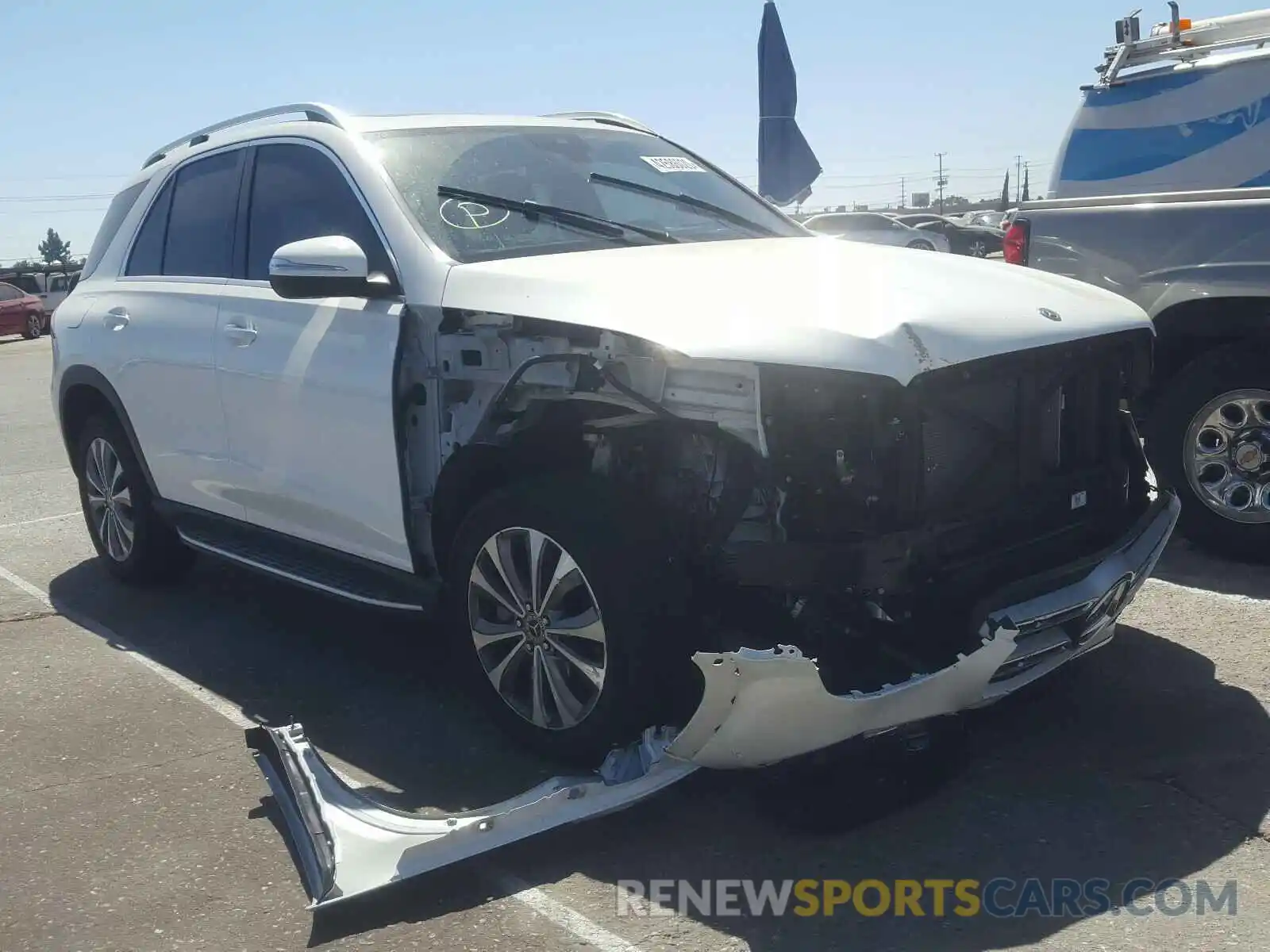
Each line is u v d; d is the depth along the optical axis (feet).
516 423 12.80
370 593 14.76
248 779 13.46
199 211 17.88
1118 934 9.95
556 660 12.54
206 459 17.08
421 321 13.76
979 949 9.86
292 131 16.56
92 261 20.54
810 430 10.91
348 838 11.34
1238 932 9.89
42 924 10.79
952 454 11.50
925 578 11.05
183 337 17.20
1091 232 19.42
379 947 10.25
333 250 13.85
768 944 10.03
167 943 10.43
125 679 16.56
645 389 12.00
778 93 35.78
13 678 16.74
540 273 13.07
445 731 14.37
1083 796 12.08
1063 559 12.21
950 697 11.15
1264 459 18.38
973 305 12.09
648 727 11.96
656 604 11.58
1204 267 18.25
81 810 12.86
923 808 12.00
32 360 77.15
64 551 23.73
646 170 17.21
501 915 10.62
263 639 17.88
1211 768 12.48
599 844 11.68
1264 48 21.99
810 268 13.23
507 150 16.29
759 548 10.98
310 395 14.84
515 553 12.78
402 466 13.85
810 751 10.97
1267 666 14.85
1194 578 18.20
